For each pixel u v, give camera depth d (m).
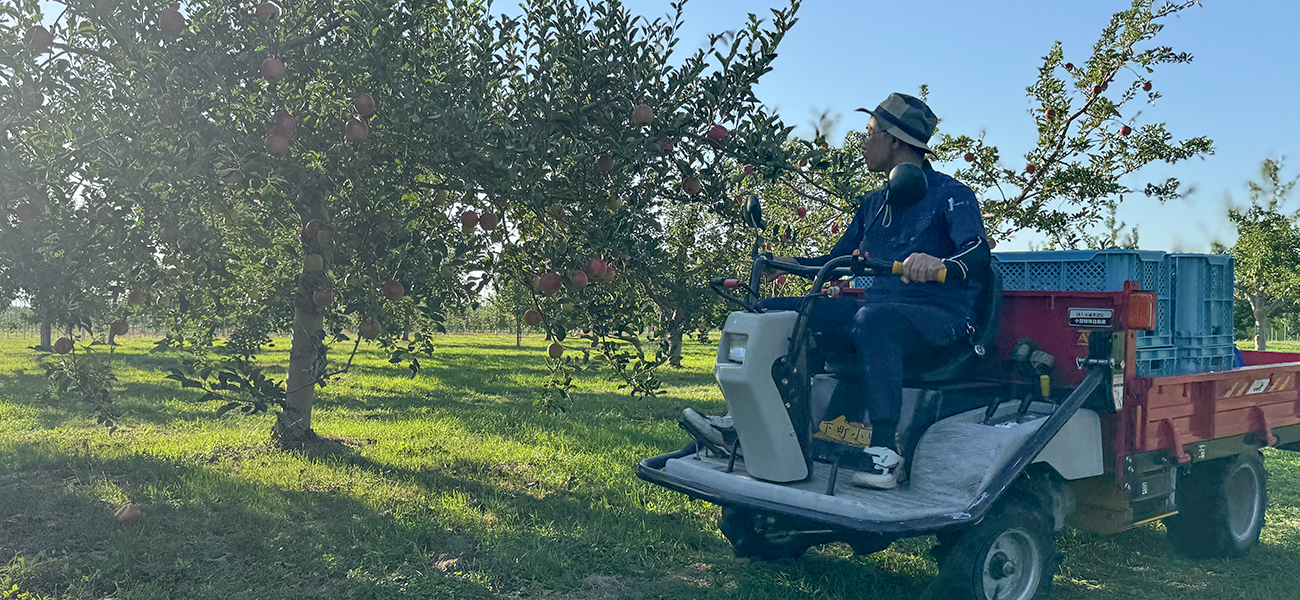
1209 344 4.67
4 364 20.08
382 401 12.91
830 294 4.63
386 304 5.21
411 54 4.15
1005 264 4.61
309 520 5.41
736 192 5.51
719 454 4.09
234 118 3.98
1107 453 3.98
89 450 7.78
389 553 4.63
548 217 4.78
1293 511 5.94
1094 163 7.83
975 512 3.24
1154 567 4.70
